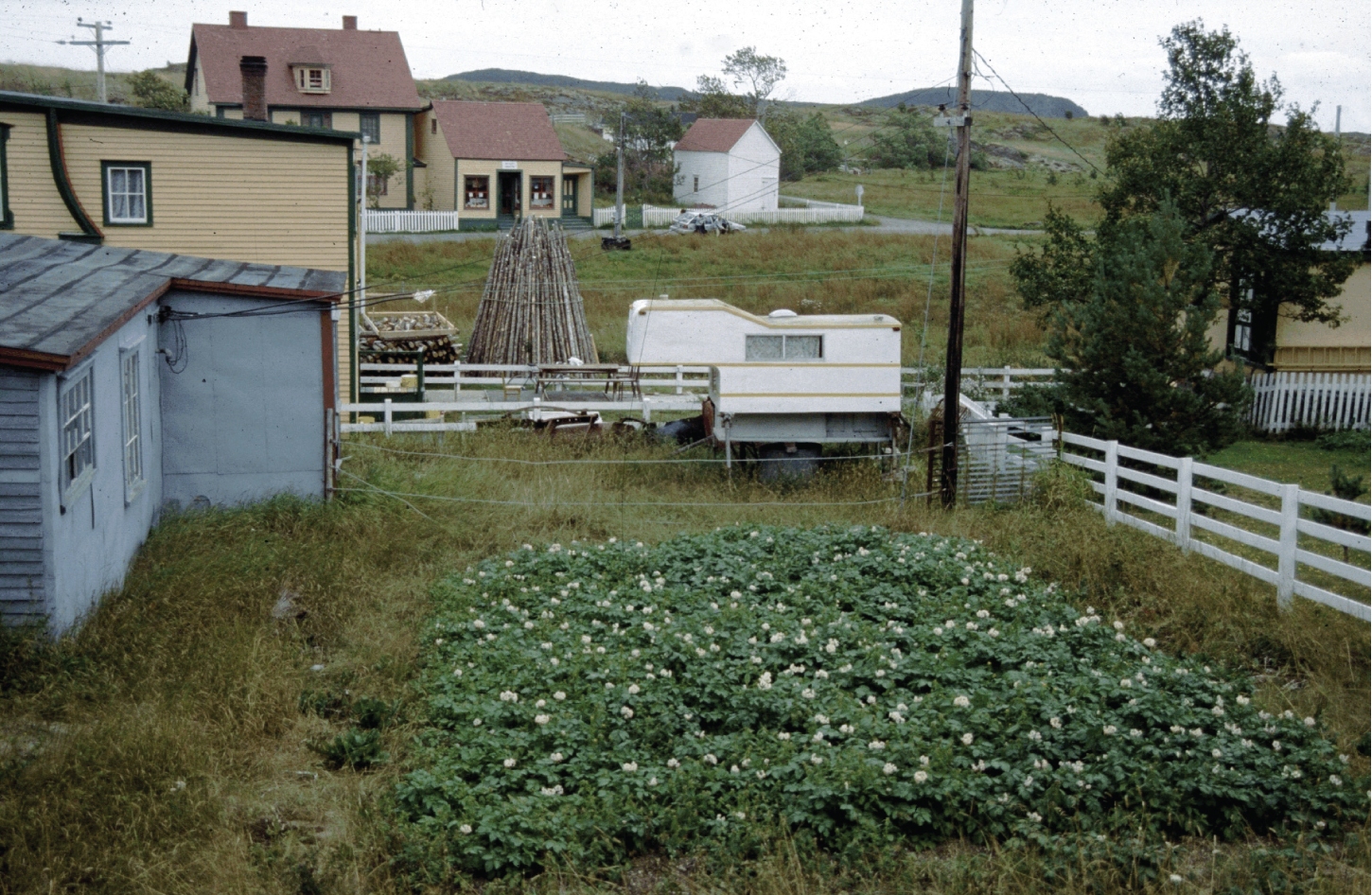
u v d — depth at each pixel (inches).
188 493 634.2
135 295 530.6
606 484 729.0
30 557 405.4
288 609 487.8
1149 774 323.9
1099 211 2566.4
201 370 627.2
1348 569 465.7
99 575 470.3
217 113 2233.0
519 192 2341.3
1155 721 358.3
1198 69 1007.0
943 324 1433.3
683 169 2778.1
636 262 1892.2
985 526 642.8
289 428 641.0
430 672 417.4
